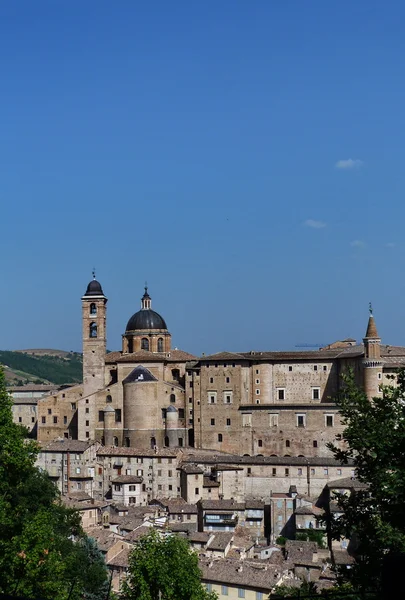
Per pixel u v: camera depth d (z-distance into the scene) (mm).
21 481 85500
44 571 68312
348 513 51406
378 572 46500
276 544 183000
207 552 167500
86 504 190375
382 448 49156
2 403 79938
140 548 108125
